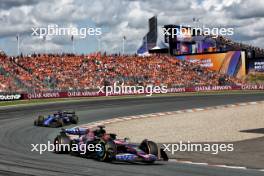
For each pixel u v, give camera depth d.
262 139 40.28
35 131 49.84
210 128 50.72
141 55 149.88
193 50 172.38
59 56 129.25
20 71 114.12
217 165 27.53
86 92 114.38
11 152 33.41
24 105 88.62
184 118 63.09
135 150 27.53
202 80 146.38
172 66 149.62
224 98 102.88
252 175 23.88
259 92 128.62
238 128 50.03
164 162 28.69
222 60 164.25
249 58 159.38
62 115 56.12
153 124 56.38
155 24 180.38
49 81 115.38
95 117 66.38
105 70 130.62
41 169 25.64
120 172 24.56
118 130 50.75
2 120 61.75
